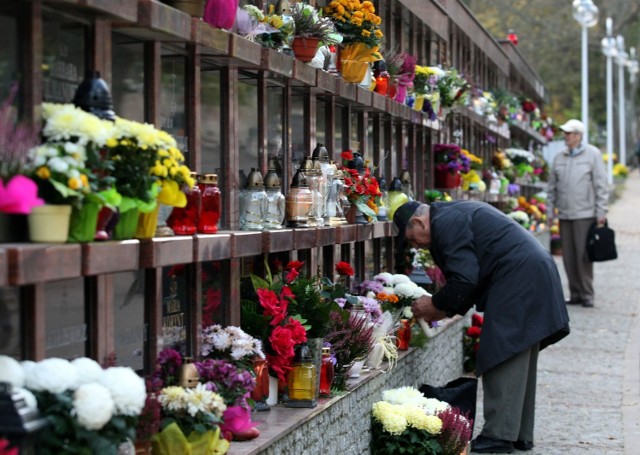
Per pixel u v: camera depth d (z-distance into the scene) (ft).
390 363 19.17
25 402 8.84
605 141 176.24
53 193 9.66
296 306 16.07
